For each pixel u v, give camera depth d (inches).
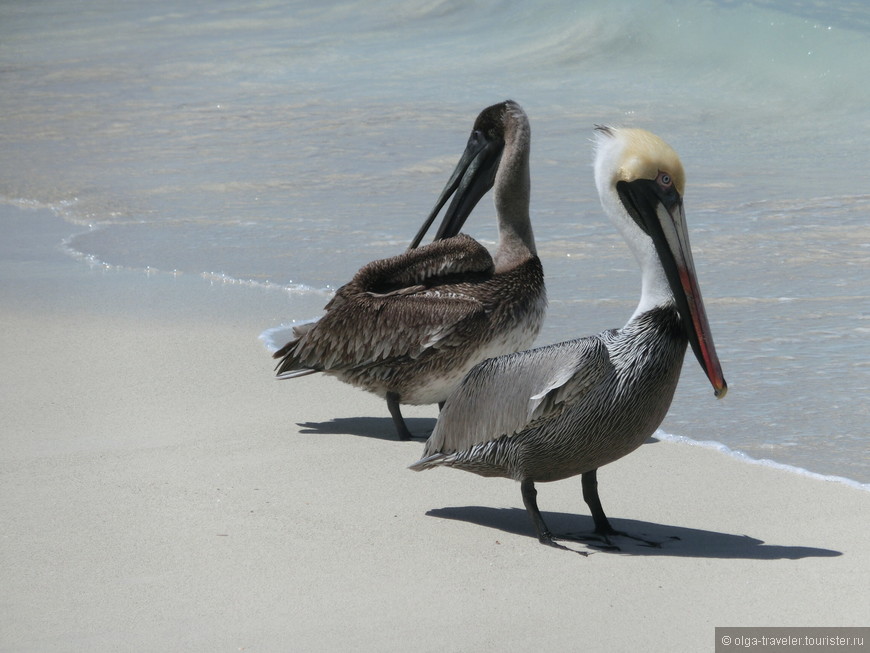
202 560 220.4
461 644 184.5
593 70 921.5
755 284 422.3
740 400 315.6
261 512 246.4
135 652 182.2
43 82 1037.2
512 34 1048.8
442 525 239.5
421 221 535.2
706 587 205.3
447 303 293.9
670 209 218.1
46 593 205.3
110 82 1018.7
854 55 820.6
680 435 294.2
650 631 188.7
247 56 1093.1
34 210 604.1
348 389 342.3
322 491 260.1
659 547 225.9
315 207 573.6
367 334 299.9
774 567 213.3
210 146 735.7
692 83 863.1
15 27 1395.2
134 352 370.3
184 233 536.7
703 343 215.0
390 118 786.8
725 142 697.0
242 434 299.6
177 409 319.0
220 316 409.1
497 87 884.0
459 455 233.1
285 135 753.6
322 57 1061.1
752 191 568.4
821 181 584.1
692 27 918.4
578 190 586.9
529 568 216.2
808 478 261.0
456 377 297.1
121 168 685.9
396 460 283.1
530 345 306.0
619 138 222.4
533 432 220.4
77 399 326.0
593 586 207.0
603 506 251.3
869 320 375.2
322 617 194.9
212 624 192.2
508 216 311.1
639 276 438.9
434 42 1071.0
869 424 293.4
